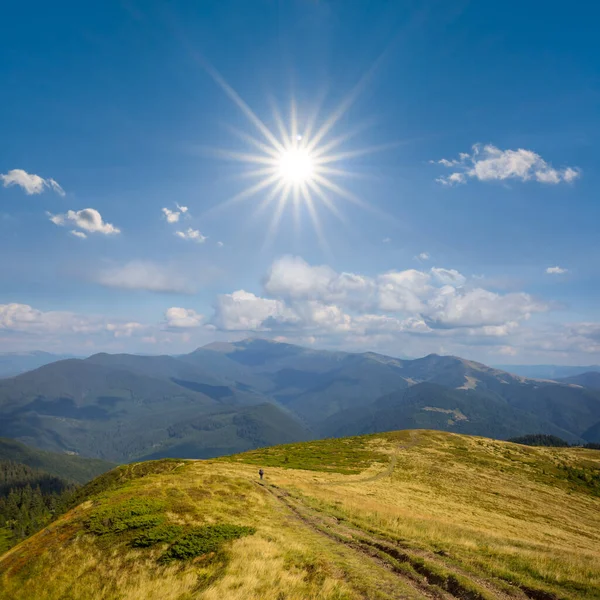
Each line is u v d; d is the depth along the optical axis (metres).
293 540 24.08
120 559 21.27
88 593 18.73
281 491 41.94
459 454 98.00
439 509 49.19
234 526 25.14
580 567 21.67
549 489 79.06
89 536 23.78
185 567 20.23
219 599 16.42
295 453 93.38
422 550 23.41
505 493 69.81
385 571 19.73
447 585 18.16
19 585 20.05
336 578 18.17
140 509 27.39
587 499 77.19
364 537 25.97
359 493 50.81
